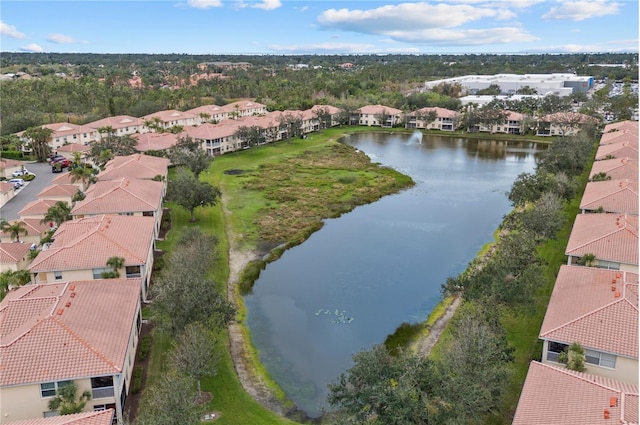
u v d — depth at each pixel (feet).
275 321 163.12
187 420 93.86
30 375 102.42
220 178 330.54
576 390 91.81
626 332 108.47
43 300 123.65
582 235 167.73
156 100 590.14
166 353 132.57
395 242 230.68
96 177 274.77
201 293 124.67
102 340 113.91
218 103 635.25
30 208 231.50
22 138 403.34
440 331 153.79
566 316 117.70
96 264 159.84
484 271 145.59
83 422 90.58
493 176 347.97
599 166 262.67
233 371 133.49
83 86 571.28
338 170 358.23
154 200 227.40
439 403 83.92
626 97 517.96
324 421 113.70
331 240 233.35
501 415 109.91
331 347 148.66
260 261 205.26
